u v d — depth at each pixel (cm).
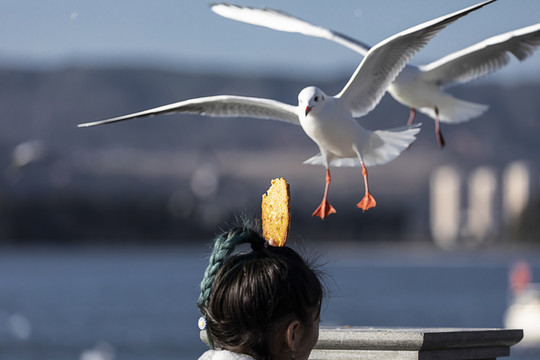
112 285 10850
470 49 703
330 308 6544
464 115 754
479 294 8881
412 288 9944
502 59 718
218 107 546
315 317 318
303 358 317
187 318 6294
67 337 4997
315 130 545
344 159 579
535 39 690
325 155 571
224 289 312
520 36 691
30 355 4275
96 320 6038
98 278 12638
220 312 312
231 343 312
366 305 7119
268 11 651
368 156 573
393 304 7288
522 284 3859
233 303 309
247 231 325
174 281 11912
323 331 449
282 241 347
